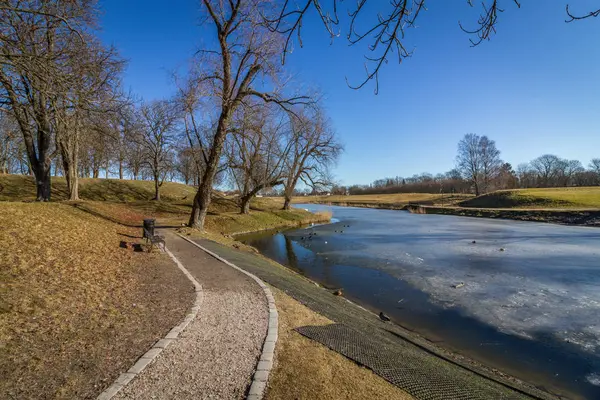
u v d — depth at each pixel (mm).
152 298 7129
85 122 11117
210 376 4145
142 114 34094
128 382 3943
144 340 5109
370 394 4062
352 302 10633
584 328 8406
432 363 5664
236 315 6246
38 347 4594
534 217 39688
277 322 5934
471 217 47156
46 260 7902
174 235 17188
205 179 19703
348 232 29281
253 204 41406
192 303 6902
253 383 3977
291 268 15898
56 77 6742
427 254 18391
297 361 4629
